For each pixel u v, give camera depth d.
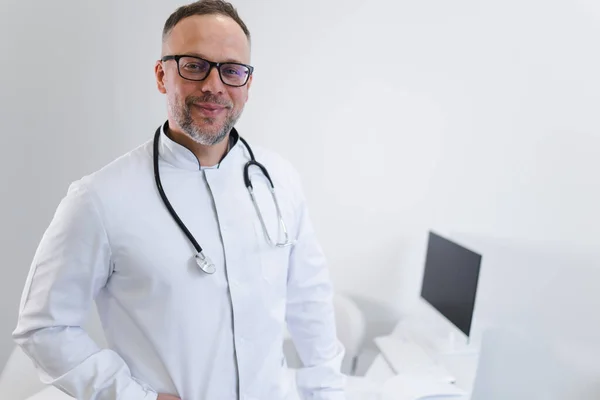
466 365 1.77
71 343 0.92
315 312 1.19
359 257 2.19
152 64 1.92
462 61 2.04
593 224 2.08
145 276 0.94
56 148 1.92
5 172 1.90
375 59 2.02
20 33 1.82
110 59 1.89
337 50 2.00
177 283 0.95
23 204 1.94
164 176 1.01
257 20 1.93
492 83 2.06
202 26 0.91
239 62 0.94
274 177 1.16
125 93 1.93
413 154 2.11
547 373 2.16
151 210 0.97
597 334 2.10
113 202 0.93
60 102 1.89
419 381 1.60
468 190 2.14
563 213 2.11
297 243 1.17
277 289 1.08
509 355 2.16
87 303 0.95
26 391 1.53
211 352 0.98
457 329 1.91
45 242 0.93
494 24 2.01
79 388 0.92
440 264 1.89
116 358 0.96
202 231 1.00
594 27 1.98
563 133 2.07
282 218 1.11
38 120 1.89
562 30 2.00
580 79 2.02
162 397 0.94
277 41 1.96
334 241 2.16
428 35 2.02
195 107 0.93
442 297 1.87
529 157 2.10
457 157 2.12
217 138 0.96
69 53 1.86
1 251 1.96
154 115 1.96
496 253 2.17
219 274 0.99
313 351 1.20
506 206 2.14
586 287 2.11
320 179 2.10
